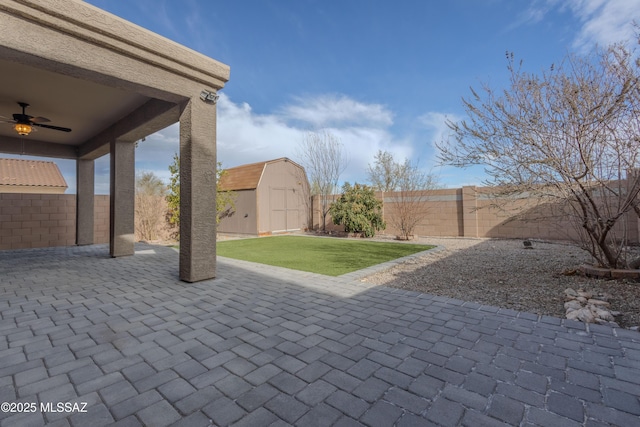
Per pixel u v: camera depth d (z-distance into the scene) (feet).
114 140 25.80
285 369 7.98
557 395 6.84
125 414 6.24
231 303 13.55
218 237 45.65
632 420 6.03
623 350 8.91
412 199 43.55
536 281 16.65
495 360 8.41
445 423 5.97
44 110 22.36
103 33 13.52
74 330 10.59
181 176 17.69
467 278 17.78
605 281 15.94
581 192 16.17
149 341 9.70
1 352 8.97
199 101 17.24
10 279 18.15
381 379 7.50
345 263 23.16
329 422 6.00
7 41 11.46
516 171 16.98
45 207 33.76
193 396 6.85
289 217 54.39
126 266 22.25
